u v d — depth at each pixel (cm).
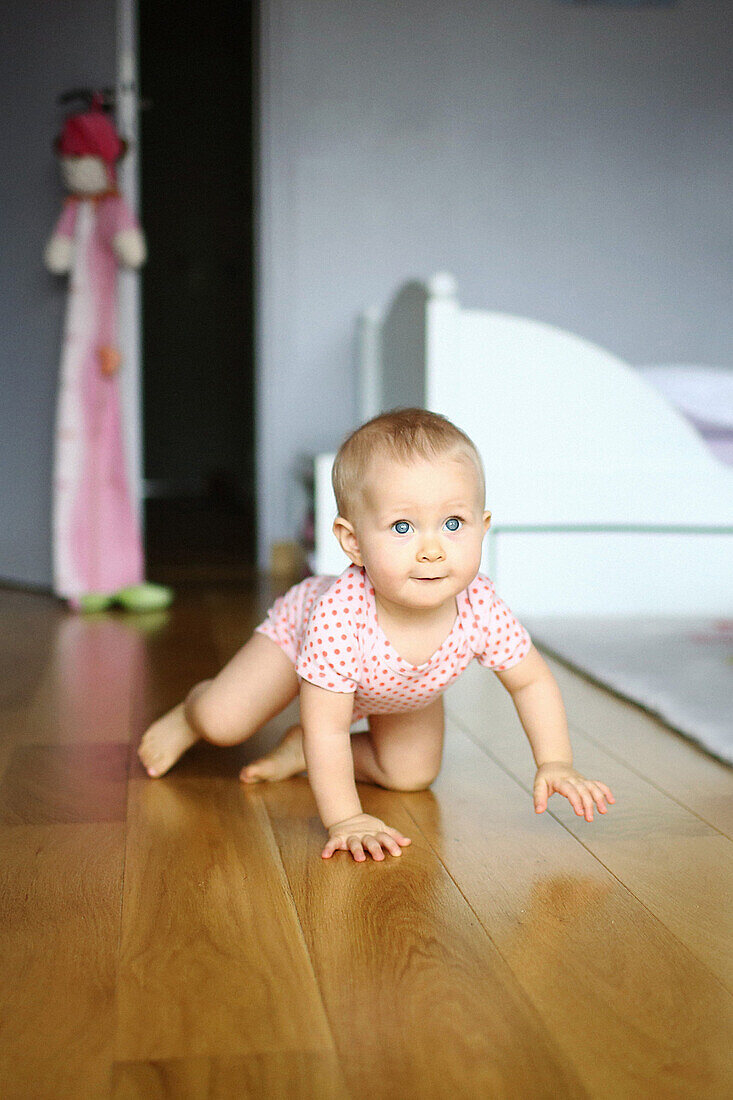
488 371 244
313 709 115
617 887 104
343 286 348
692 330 364
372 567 107
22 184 288
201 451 673
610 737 156
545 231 355
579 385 245
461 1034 78
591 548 248
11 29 287
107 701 174
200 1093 70
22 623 246
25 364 293
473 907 99
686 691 175
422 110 346
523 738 156
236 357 654
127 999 82
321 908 98
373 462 106
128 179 278
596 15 350
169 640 226
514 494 246
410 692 120
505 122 350
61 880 105
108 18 277
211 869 108
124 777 137
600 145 354
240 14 612
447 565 106
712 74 356
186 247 654
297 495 346
